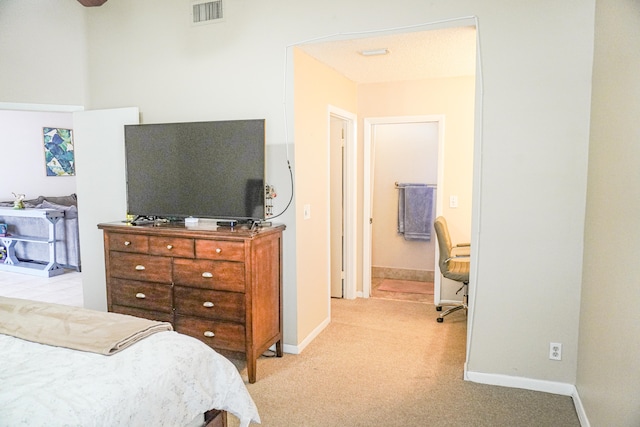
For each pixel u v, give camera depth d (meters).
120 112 3.72
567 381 2.80
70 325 1.92
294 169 3.31
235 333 2.96
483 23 2.78
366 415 2.56
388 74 4.28
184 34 3.57
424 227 5.69
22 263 6.45
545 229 2.76
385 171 5.85
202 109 3.57
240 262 2.89
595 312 2.32
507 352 2.91
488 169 2.84
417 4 2.93
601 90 2.35
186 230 3.03
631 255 1.75
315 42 3.20
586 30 2.60
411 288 5.43
